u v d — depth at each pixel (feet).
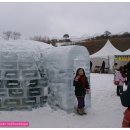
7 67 14.69
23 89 14.60
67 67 13.97
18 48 15.43
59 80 14.47
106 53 41.75
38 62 15.35
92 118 13.30
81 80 13.69
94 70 42.86
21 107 14.52
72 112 13.97
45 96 15.12
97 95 19.27
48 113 14.10
